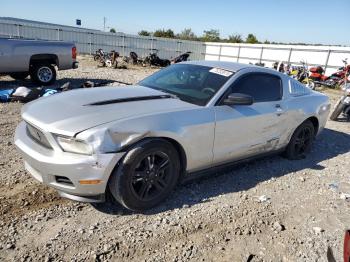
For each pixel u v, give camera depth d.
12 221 3.01
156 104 3.53
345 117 9.12
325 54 23.20
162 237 2.98
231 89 3.96
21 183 3.68
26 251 2.65
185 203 3.58
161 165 3.32
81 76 13.36
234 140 3.99
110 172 2.96
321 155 5.72
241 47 30.30
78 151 2.89
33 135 3.28
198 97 3.84
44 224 3.01
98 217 3.19
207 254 2.83
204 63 4.54
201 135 3.57
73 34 27.64
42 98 3.78
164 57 31.67
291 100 4.82
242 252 2.90
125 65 21.66
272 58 27.50
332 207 3.87
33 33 26.31
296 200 3.94
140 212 3.31
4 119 6.14
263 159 5.16
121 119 3.06
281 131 4.69
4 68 9.61
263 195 3.95
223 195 3.85
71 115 3.09
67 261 2.59
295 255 2.94
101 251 2.73
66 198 3.31
